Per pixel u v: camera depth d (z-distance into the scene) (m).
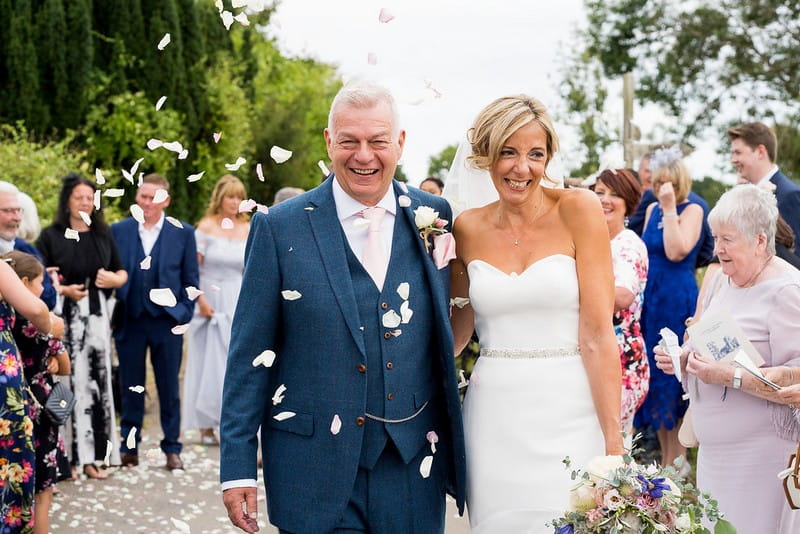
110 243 6.99
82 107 13.34
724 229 3.79
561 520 3.08
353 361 3.26
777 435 3.71
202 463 7.44
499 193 3.56
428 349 3.37
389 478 3.31
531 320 3.52
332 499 3.25
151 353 7.23
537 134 3.42
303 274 3.29
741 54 22.50
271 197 18.52
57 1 13.12
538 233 3.57
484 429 3.57
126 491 6.59
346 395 3.25
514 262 3.57
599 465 3.04
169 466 7.19
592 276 3.49
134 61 14.25
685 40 22.69
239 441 3.30
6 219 5.82
